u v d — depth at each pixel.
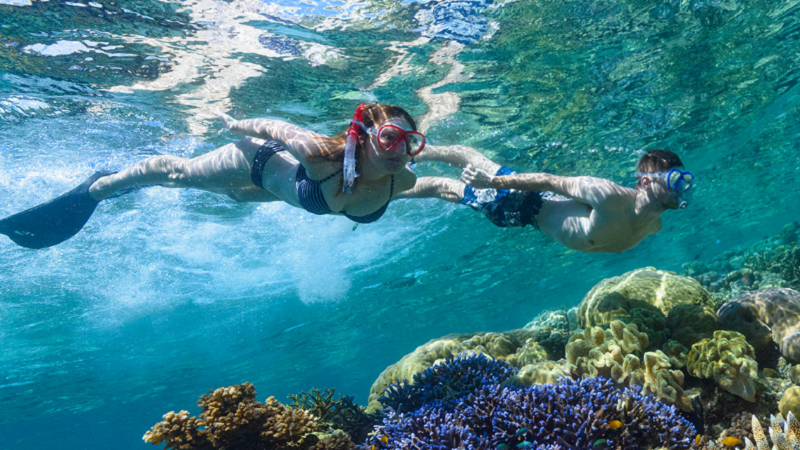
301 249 6.61
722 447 1.68
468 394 2.09
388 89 3.92
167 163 2.49
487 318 15.34
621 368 2.06
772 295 2.28
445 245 7.82
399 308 11.49
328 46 3.35
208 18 2.97
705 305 2.56
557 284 12.96
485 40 3.53
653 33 3.79
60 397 12.22
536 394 1.87
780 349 2.16
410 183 2.06
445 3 3.16
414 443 1.80
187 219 5.13
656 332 2.29
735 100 5.28
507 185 2.05
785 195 11.08
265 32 3.16
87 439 21.55
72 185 4.16
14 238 2.71
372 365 20.33
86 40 2.98
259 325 10.17
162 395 15.51
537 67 3.94
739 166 7.86
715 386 2.02
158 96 3.54
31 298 6.17
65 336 7.93
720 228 12.04
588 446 1.70
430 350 2.97
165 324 8.62
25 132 3.58
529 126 4.78
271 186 2.15
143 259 5.85
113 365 10.52
